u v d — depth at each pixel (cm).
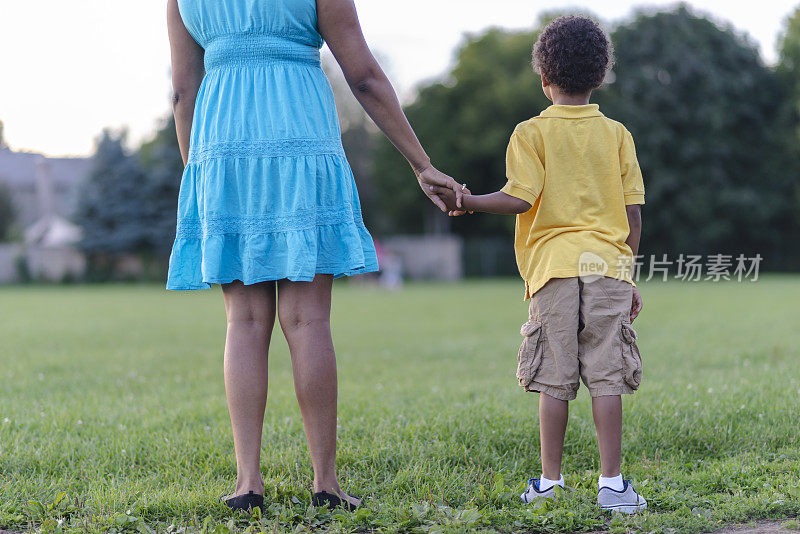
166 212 3694
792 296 1552
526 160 287
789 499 273
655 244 3647
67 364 732
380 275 3098
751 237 3656
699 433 363
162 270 3662
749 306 1314
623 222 291
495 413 400
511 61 3897
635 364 277
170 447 358
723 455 345
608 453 276
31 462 338
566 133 289
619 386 276
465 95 3909
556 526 256
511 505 282
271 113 271
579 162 288
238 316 277
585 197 287
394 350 874
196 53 293
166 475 321
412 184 3900
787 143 3572
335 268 272
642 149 3506
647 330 991
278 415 432
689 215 3519
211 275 266
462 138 3781
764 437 358
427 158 289
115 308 1697
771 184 3609
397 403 464
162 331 1117
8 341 951
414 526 254
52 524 256
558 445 284
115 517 260
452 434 363
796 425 371
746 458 333
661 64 3559
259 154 270
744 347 741
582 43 292
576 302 280
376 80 279
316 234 270
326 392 271
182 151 300
